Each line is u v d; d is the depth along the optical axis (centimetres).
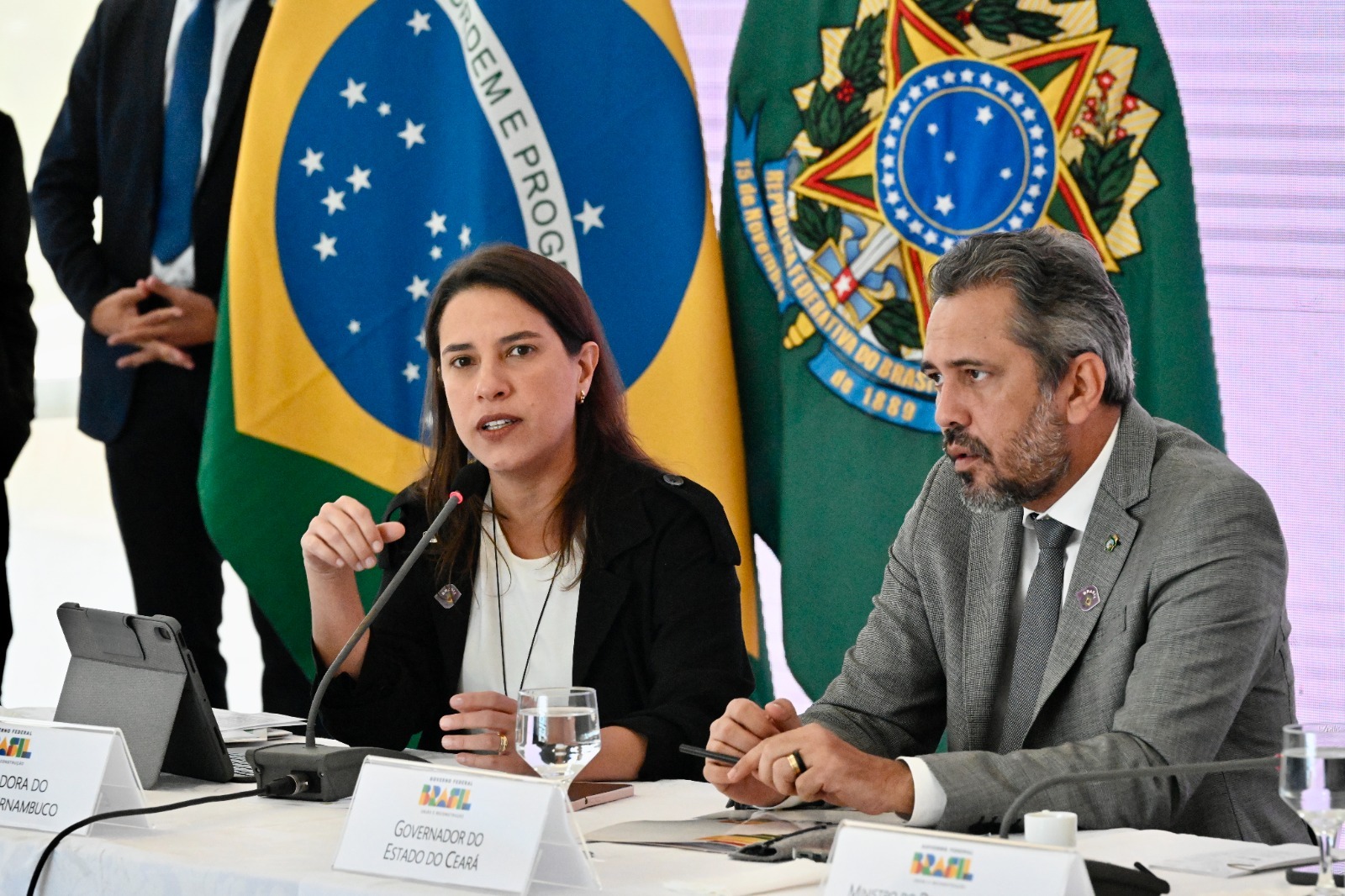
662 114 618
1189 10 573
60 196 685
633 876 237
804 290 613
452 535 423
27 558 839
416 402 632
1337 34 559
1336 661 554
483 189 620
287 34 638
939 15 593
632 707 412
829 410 607
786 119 616
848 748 288
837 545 602
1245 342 570
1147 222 572
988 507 342
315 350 630
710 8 639
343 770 313
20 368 717
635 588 418
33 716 404
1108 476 340
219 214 674
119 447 673
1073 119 580
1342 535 555
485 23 621
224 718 431
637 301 613
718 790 317
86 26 775
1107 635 331
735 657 414
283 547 626
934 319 345
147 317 660
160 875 253
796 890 229
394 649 416
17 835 278
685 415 605
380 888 232
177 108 671
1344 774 218
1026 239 338
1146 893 222
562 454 428
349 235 634
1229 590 318
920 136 595
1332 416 560
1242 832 331
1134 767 296
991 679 352
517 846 230
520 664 412
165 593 676
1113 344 336
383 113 636
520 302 418
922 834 212
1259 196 568
